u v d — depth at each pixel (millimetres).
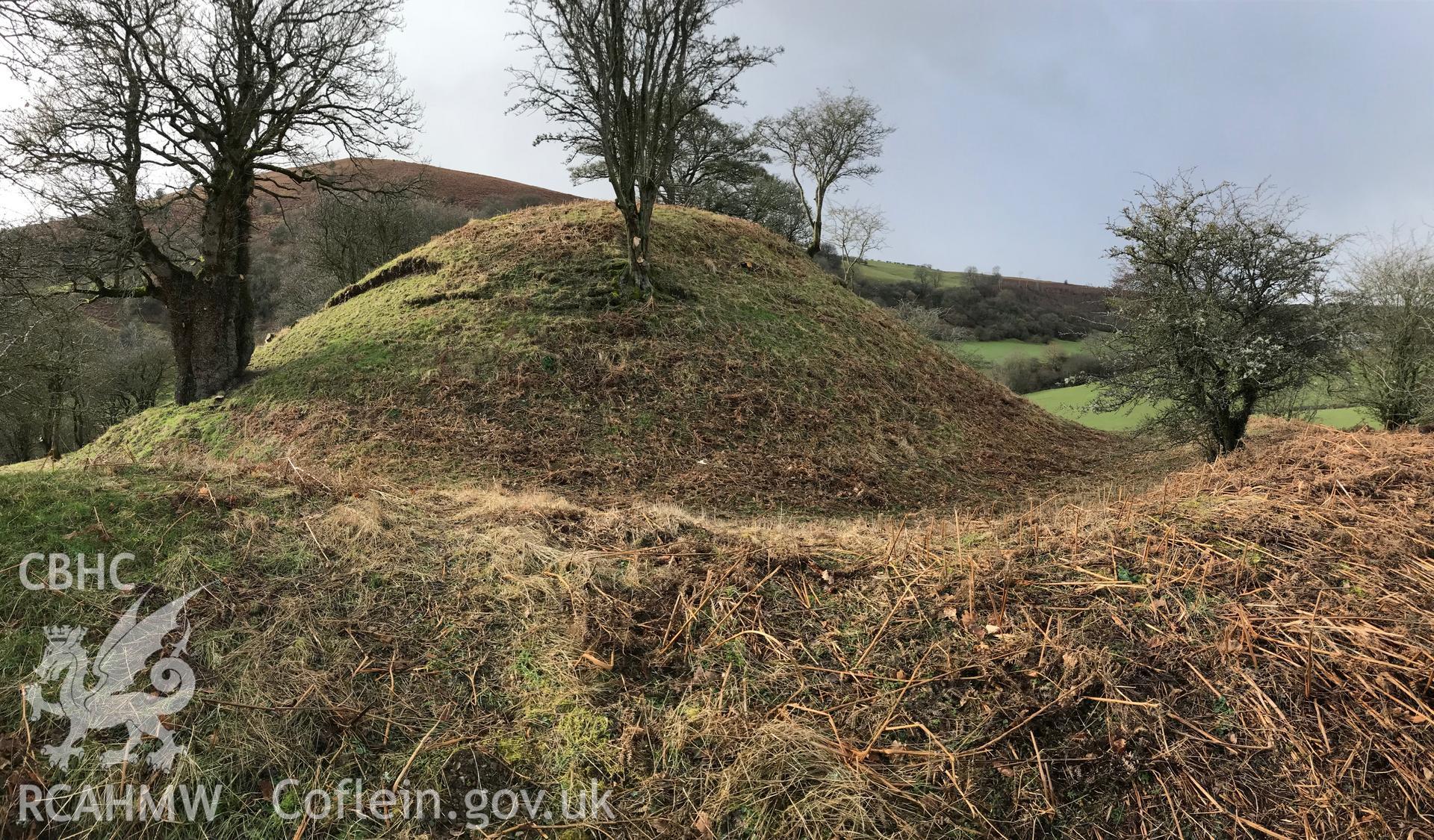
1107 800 2908
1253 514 4602
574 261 16109
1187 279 10578
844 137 28172
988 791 2963
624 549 4727
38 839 2670
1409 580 3816
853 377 14578
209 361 13438
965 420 15031
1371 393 15469
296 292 33250
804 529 5621
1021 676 3457
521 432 11305
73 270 12242
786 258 20531
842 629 3896
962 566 4316
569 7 14094
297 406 12086
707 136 31281
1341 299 10461
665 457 11062
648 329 13898
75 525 4211
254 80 13352
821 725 3311
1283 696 3211
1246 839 2723
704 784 3062
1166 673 3395
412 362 12883
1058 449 15328
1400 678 3209
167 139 12859
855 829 2840
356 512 4840
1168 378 10648
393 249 28078
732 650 3758
